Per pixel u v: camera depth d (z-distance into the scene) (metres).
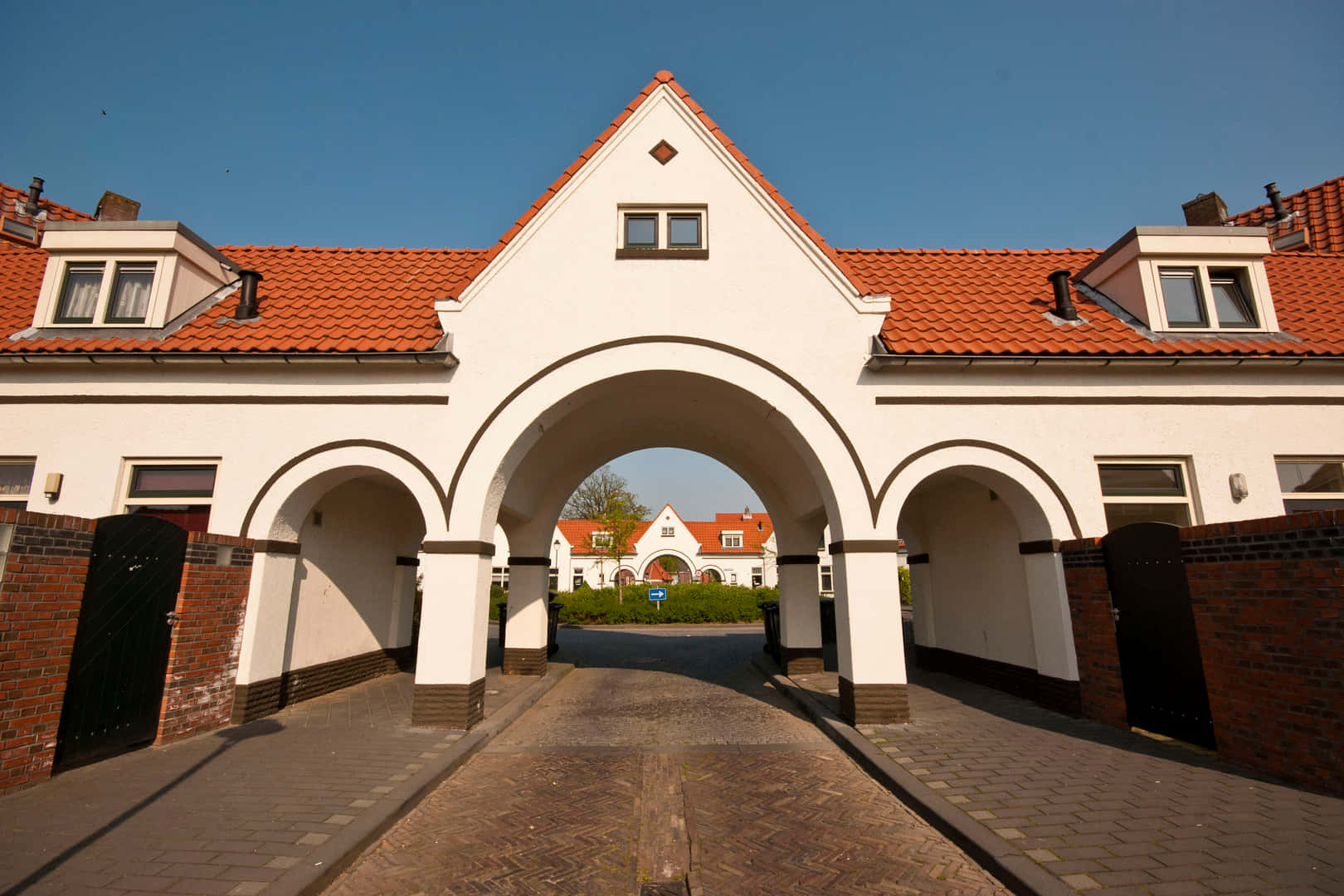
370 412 7.73
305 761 5.77
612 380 8.00
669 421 11.30
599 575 41.72
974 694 8.90
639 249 8.22
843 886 3.74
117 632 5.67
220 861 3.80
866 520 7.47
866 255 10.88
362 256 10.92
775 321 8.01
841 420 7.73
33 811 4.42
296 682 8.35
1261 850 3.71
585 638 20.97
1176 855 3.70
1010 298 9.43
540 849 4.34
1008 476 7.62
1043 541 7.61
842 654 7.57
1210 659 5.45
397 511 11.67
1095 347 7.91
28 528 4.87
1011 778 5.14
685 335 7.96
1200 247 8.61
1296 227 12.30
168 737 6.16
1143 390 7.82
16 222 11.02
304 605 8.59
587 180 8.48
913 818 4.70
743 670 12.92
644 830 4.64
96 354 7.53
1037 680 8.00
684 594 29.30
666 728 7.73
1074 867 3.59
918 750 6.01
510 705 8.42
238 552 7.16
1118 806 4.46
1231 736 5.23
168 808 4.57
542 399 7.78
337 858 3.89
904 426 7.71
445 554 7.35
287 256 10.88
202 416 7.70
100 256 8.61
